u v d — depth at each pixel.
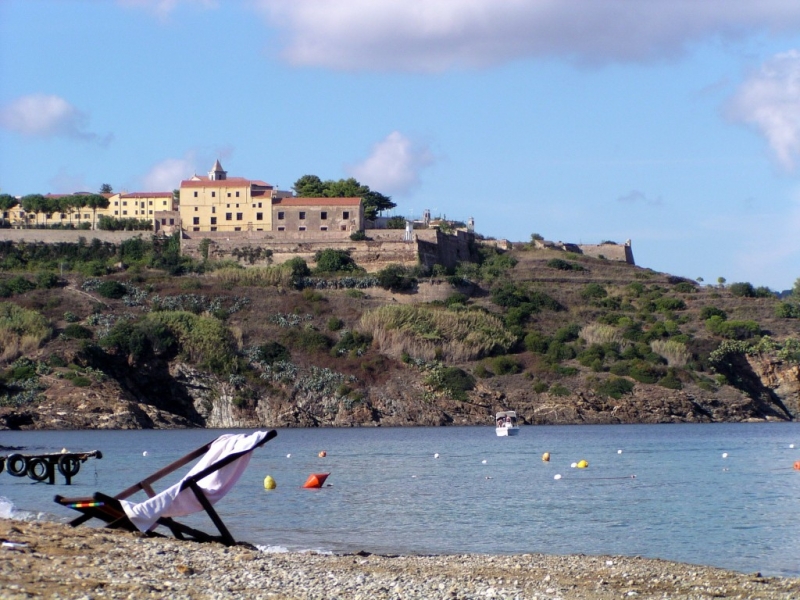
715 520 53.91
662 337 185.00
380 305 186.62
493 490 67.62
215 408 151.75
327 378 159.12
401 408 156.25
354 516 54.97
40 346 153.12
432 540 47.41
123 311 175.38
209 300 181.88
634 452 102.50
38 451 95.44
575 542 47.03
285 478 75.38
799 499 63.09
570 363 172.50
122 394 145.88
